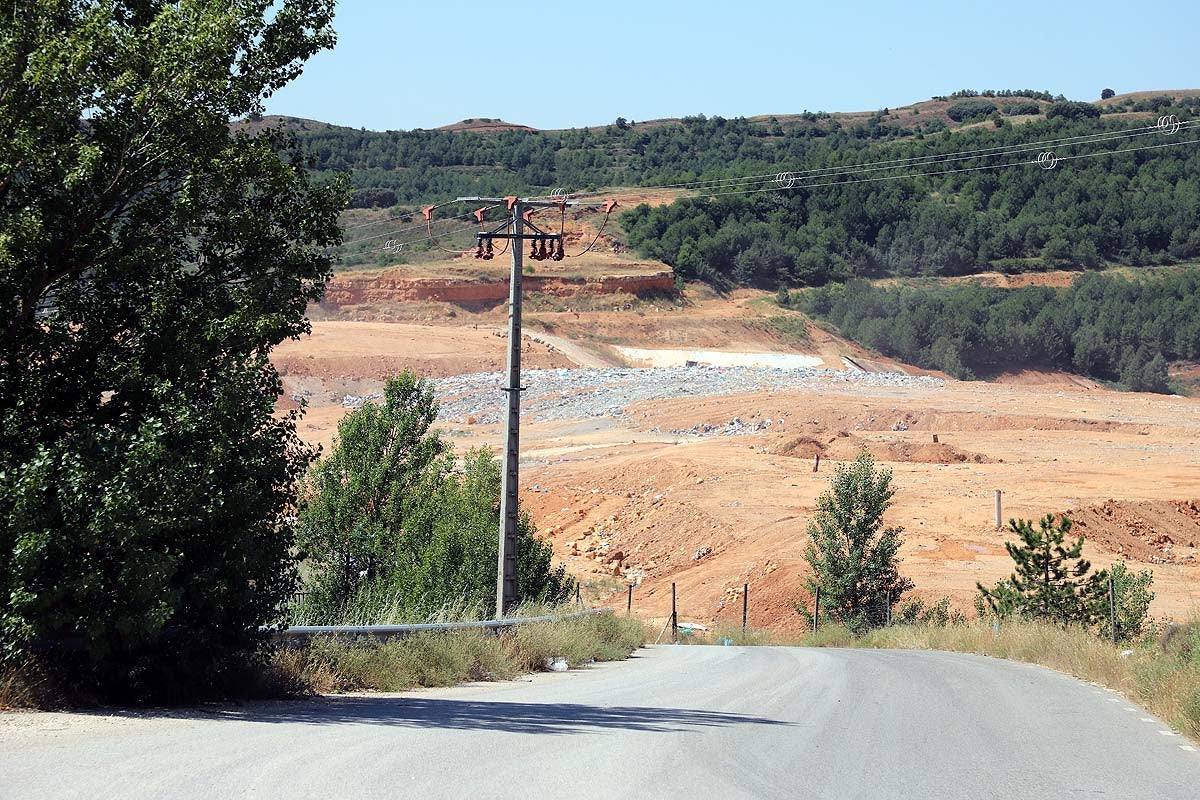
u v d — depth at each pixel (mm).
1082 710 18078
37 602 13500
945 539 57469
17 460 14555
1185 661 20406
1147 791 11414
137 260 15953
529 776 10500
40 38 15555
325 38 17328
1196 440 88312
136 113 15781
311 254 17453
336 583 32750
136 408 15922
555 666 25766
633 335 193500
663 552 64375
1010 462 79312
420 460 34656
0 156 14883
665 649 35844
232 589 15383
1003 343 198750
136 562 13883
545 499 78000
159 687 15156
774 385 117125
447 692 19297
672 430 99500
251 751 11148
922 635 37344
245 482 15445
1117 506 62250
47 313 16281
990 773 12109
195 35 15719
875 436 88500
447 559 32094
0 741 11227
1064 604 35250
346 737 12422
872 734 14625
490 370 142875
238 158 16281
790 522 62000
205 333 15859
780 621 50281
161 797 8898
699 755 12258
